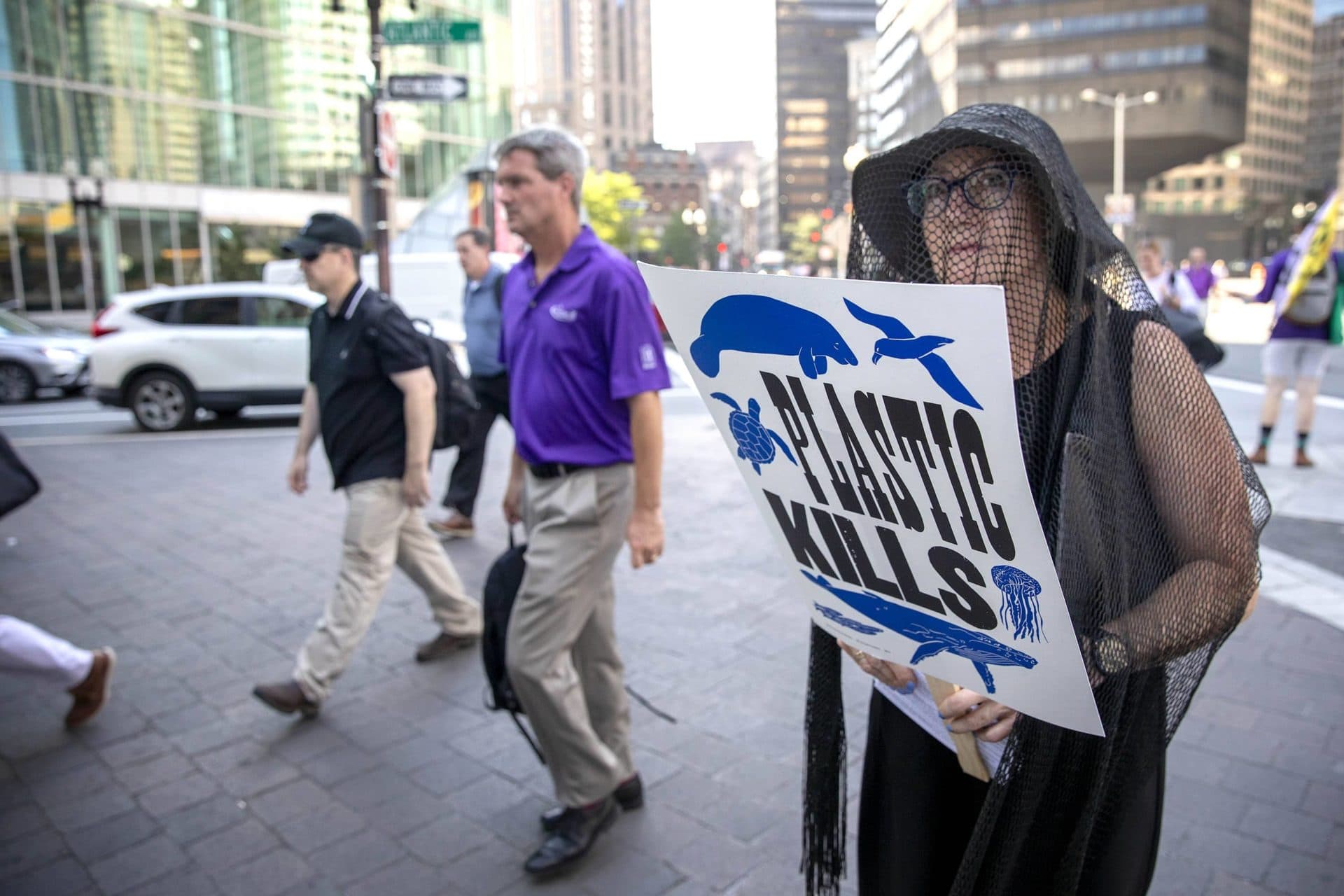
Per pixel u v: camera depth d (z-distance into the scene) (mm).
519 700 2625
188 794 3076
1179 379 1153
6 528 6551
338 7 8430
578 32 158750
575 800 2643
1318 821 2732
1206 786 2924
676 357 17391
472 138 40938
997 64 72250
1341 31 111875
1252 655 3848
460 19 8148
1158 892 2441
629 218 69625
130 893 2576
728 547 5723
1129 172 83938
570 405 2527
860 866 1598
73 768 3252
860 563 1277
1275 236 100000
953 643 1202
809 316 1076
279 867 2680
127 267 32281
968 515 1062
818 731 1594
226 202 34406
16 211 29906
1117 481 1116
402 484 3572
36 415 12992
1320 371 6977
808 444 1220
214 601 4969
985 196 1164
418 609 4777
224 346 11289
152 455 9602
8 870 2682
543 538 2576
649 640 4270
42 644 3383
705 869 2611
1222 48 72625
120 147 31875
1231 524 1145
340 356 3455
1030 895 1260
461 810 2963
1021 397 1161
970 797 1444
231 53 34250
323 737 3449
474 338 5895
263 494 7605
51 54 30172
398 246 19625
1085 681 1057
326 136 37094
